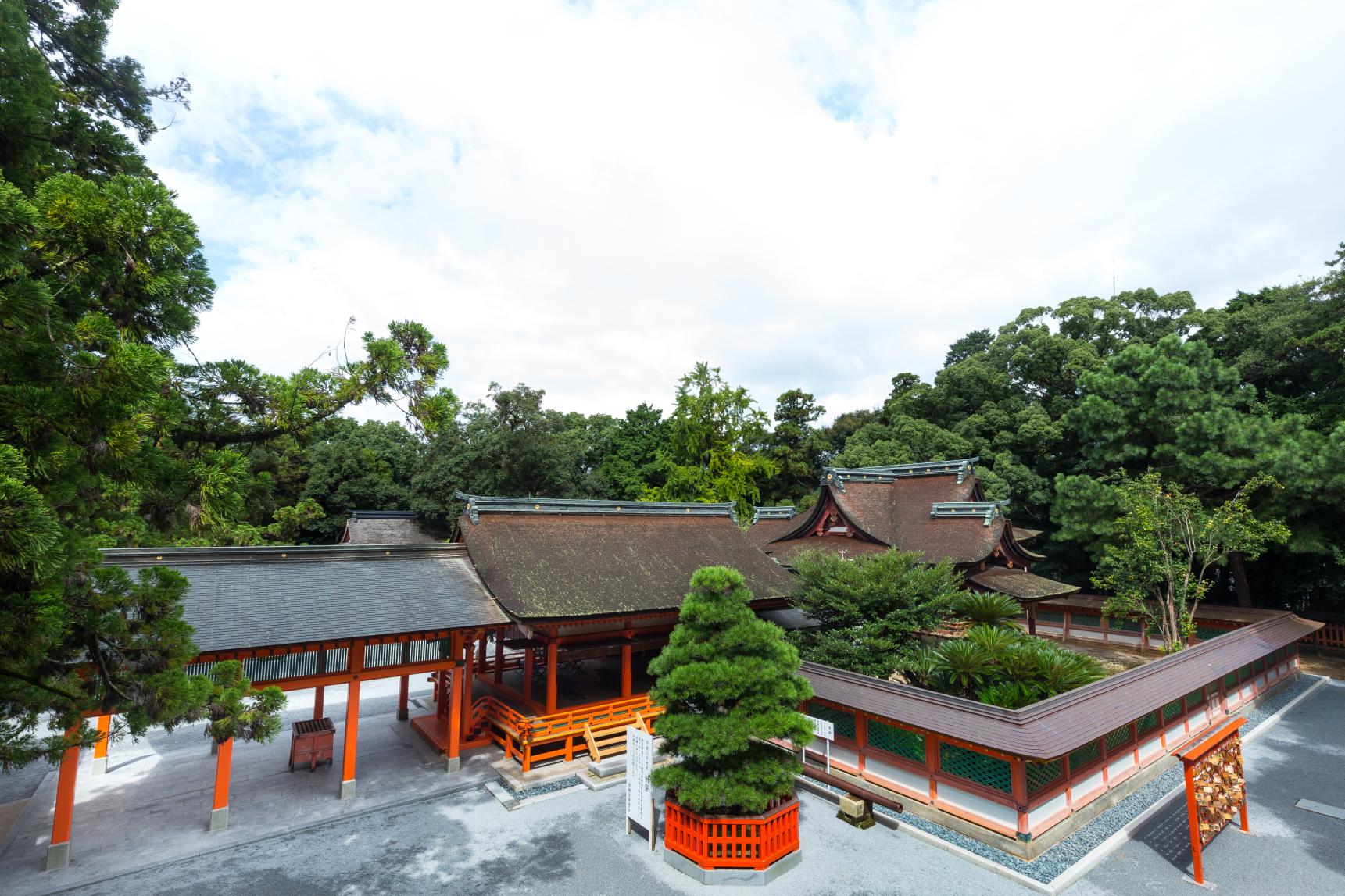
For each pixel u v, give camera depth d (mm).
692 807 12445
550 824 14070
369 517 44281
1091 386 33375
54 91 11242
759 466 46469
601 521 22219
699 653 12281
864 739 15953
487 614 16688
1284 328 32125
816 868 12328
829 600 19578
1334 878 11875
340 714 22156
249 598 14773
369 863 12414
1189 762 12047
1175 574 24844
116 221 7391
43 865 12188
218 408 11367
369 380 11492
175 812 14406
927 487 29906
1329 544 27641
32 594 6234
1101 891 11547
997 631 17781
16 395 6098
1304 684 25500
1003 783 13016
